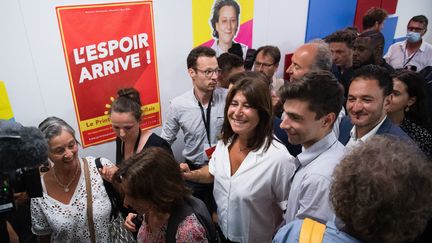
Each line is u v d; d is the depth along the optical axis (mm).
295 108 1113
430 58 4117
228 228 1469
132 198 996
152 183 939
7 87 1929
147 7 2381
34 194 886
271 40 3330
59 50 2072
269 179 1322
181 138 2938
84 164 1484
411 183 613
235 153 1449
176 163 1023
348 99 1483
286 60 3564
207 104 2232
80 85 2219
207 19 2766
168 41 2588
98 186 1458
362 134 1507
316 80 1106
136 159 983
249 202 1351
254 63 2756
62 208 1391
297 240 722
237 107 1292
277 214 1500
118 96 1771
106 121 2424
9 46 1884
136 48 2414
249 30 3096
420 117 1807
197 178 1581
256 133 1353
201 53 2100
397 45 4348
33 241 1488
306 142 1186
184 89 2850
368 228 627
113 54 2309
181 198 1014
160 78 2643
